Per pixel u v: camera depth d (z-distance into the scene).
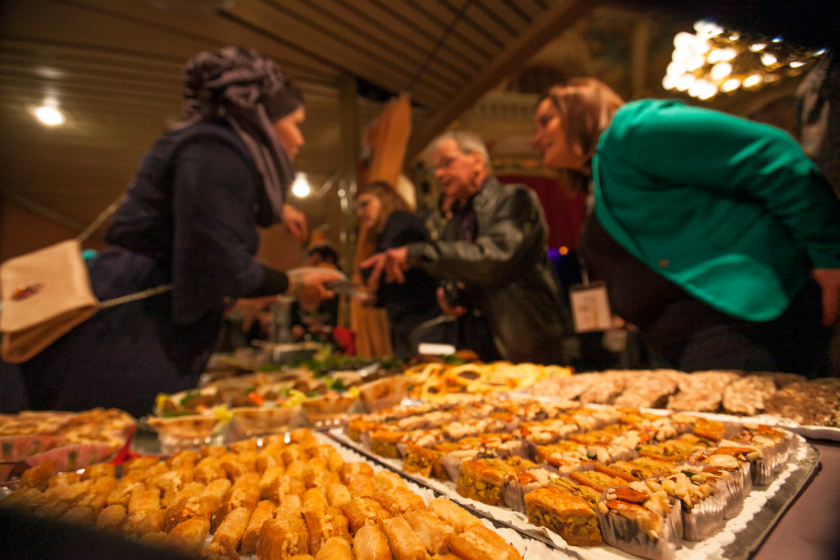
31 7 3.52
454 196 2.79
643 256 1.60
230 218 1.85
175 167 1.88
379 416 1.21
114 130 5.67
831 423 0.88
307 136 5.89
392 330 3.28
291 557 0.54
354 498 0.71
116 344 1.76
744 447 0.71
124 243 1.90
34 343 1.64
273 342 4.96
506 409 1.24
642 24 6.22
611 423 1.06
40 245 8.45
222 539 0.60
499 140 6.62
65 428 1.16
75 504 0.72
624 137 1.51
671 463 0.73
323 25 3.77
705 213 1.45
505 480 0.70
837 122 1.13
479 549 0.52
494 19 3.68
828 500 0.61
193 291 1.78
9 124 5.45
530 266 2.45
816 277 1.24
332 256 4.90
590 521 0.57
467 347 2.81
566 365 2.70
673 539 0.53
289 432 1.12
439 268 2.32
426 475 0.85
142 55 4.18
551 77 6.99
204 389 1.76
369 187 3.73
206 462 0.92
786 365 1.36
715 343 1.48
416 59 4.23
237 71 2.11
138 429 1.42
